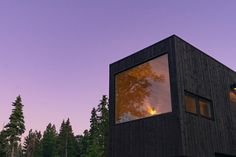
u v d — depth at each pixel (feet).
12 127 181.06
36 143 277.03
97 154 149.69
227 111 52.24
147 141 43.65
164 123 41.75
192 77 45.32
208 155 42.52
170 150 39.70
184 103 41.52
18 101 185.88
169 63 43.75
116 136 49.62
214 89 50.47
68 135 254.27
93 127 187.42
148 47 48.47
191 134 40.52
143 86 47.60
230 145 49.42
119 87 52.42
